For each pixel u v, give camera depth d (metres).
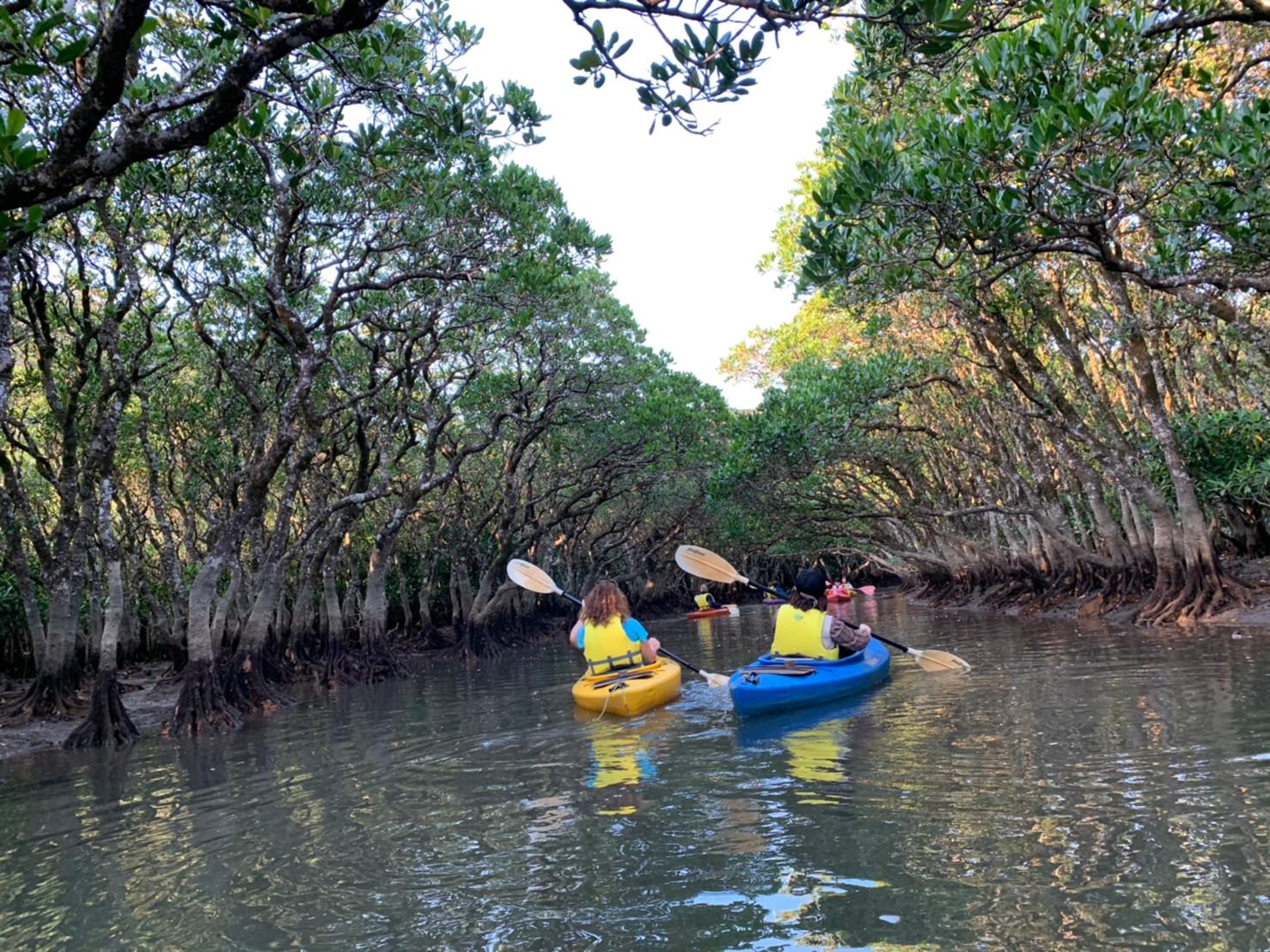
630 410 26.14
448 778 7.55
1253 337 10.62
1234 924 3.65
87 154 4.38
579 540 35.62
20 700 13.94
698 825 5.56
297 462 14.36
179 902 4.96
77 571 13.96
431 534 27.50
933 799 5.65
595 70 4.72
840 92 14.04
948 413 24.16
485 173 13.88
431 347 17.23
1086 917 3.83
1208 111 8.25
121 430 18.34
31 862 6.07
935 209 8.87
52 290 13.89
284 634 18.58
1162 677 9.43
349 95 10.66
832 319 26.25
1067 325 17.00
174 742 11.20
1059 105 7.90
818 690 9.57
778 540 32.97
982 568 26.00
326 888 4.99
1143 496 15.12
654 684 10.39
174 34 10.70
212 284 14.34
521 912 4.41
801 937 3.90
